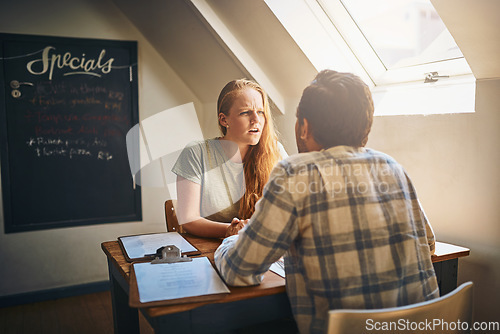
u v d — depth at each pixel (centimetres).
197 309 114
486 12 138
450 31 154
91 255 320
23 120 292
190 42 276
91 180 315
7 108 288
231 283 121
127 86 319
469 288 113
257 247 112
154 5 272
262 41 229
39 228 304
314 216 109
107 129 316
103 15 307
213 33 240
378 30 209
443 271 149
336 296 108
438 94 182
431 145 179
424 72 193
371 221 111
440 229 179
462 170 167
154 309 109
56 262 311
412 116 186
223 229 169
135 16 303
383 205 114
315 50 213
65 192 309
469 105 165
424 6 187
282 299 125
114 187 322
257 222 112
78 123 307
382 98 212
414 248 117
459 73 176
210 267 137
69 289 313
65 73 300
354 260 108
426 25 189
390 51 210
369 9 205
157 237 176
